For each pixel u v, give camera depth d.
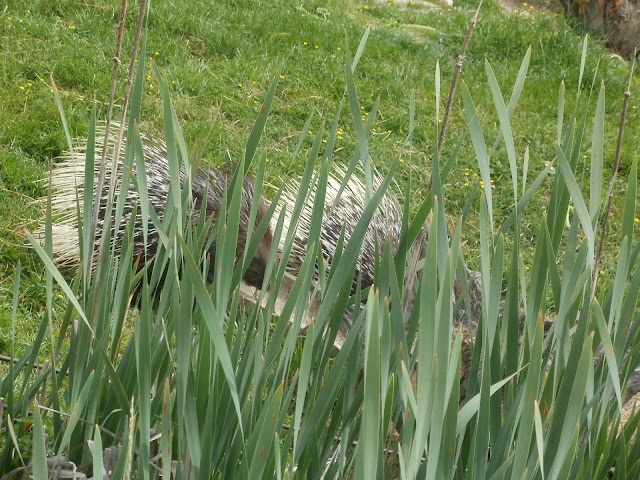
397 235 5.10
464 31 10.72
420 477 1.62
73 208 5.11
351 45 9.46
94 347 1.86
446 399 1.38
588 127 8.76
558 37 10.39
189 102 7.44
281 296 4.75
